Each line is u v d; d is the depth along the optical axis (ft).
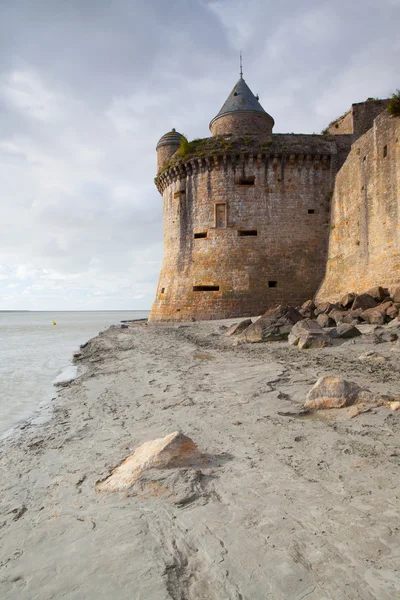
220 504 12.53
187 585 8.96
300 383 28.99
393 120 66.85
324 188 106.63
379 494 12.56
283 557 9.64
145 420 23.52
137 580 9.15
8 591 9.08
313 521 11.20
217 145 108.68
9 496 14.74
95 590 8.92
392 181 67.21
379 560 9.29
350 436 17.89
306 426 19.81
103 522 11.95
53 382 43.47
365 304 65.82
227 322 93.25
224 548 10.19
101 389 34.83
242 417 22.11
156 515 12.11
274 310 58.70
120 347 67.62
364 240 78.07
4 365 59.93
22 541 11.30
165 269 120.37
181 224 115.34
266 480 14.08
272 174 106.93
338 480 13.74
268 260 105.81
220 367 38.45
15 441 22.33
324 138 106.42
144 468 15.06
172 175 117.39
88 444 20.33
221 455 16.78
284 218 106.42
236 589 8.67
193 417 22.91
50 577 9.52
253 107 118.42
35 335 146.61
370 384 26.63
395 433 17.85
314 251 105.70
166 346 61.11
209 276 107.86
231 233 107.65
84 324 267.39
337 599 8.11
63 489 14.87
